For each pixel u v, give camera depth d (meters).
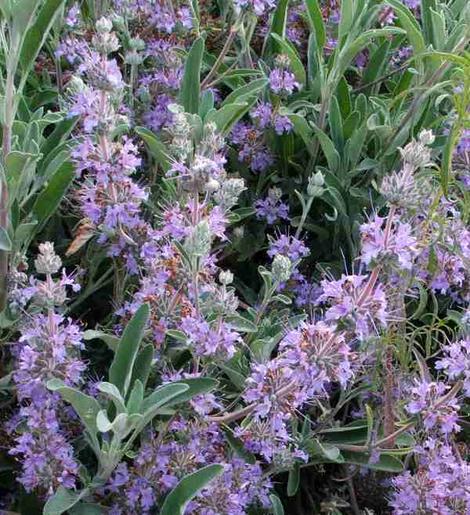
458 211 0.91
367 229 0.67
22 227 0.78
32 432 0.73
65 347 0.74
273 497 0.77
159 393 0.70
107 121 0.76
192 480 0.70
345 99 1.04
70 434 0.78
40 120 0.83
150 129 0.97
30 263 0.90
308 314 0.91
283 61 1.00
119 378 0.72
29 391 0.73
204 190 0.75
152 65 1.05
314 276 0.97
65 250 0.92
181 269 0.76
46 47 1.05
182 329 0.75
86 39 1.01
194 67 0.93
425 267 0.82
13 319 0.79
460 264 0.83
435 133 1.03
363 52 1.12
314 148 1.00
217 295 0.74
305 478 0.88
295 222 0.97
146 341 0.78
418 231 0.81
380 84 1.14
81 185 0.84
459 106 0.82
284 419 0.76
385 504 0.86
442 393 0.79
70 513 0.73
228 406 0.80
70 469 0.73
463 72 0.87
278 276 0.80
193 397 0.74
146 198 0.78
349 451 0.81
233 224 0.99
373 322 0.69
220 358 0.74
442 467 0.77
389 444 0.78
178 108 0.86
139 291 0.80
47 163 0.84
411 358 0.86
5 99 0.75
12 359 0.81
